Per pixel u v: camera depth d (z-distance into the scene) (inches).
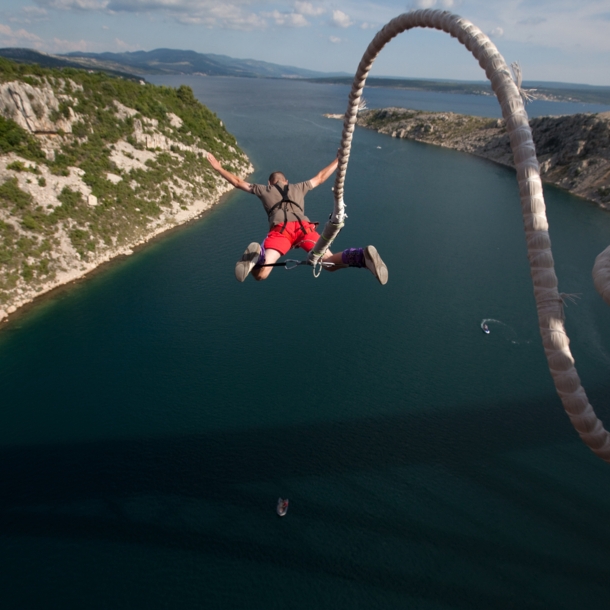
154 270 2150.6
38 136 2488.9
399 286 2018.9
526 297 1962.4
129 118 2994.6
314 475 1198.3
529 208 191.6
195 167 3208.7
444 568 1002.1
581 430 197.2
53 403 1392.7
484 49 192.4
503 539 1054.4
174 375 1497.3
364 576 986.7
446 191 3430.1
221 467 1214.9
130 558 1021.2
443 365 1555.1
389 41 227.8
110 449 1256.8
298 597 953.5
